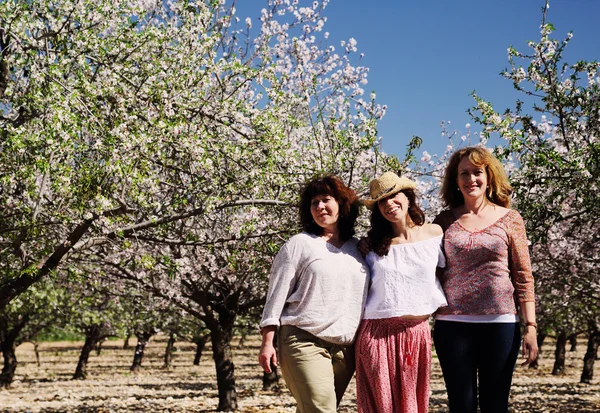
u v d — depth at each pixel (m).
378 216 4.44
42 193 8.51
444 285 4.27
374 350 4.25
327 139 11.77
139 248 10.05
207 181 9.08
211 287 18.20
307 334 4.25
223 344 17.30
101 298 23.72
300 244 4.36
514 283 4.25
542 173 10.07
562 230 13.49
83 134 8.84
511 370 4.10
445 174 4.56
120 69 9.30
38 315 30.41
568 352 53.94
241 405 18.45
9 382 27.92
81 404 20.52
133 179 7.88
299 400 4.23
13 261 10.39
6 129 7.97
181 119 8.52
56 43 8.85
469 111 9.57
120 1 9.18
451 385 4.13
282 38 11.72
